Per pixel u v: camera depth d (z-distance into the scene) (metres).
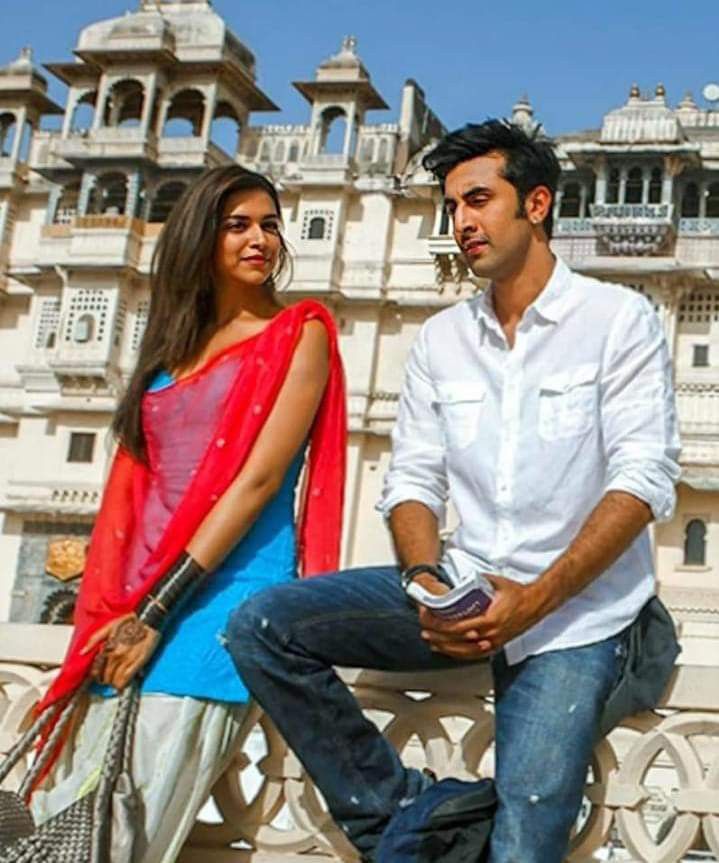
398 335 46.78
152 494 4.31
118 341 48.12
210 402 4.27
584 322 3.92
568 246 45.75
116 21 50.81
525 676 3.70
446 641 3.56
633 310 3.91
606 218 45.28
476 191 3.96
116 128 49.62
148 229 48.84
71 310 48.16
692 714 4.12
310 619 3.78
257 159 52.22
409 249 47.03
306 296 46.44
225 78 51.31
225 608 4.11
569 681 3.65
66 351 47.59
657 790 4.64
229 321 4.51
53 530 47.19
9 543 47.31
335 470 4.35
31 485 47.34
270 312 4.59
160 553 4.06
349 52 49.72
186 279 4.45
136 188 49.22
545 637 3.71
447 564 3.89
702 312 44.78
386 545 44.56
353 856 4.34
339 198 47.28
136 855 3.94
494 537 3.91
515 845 3.48
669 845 4.07
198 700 4.04
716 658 40.19
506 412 3.93
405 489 4.14
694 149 45.19
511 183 3.96
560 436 3.86
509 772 3.56
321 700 3.80
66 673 4.01
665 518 3.75
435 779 4.25
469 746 4.32
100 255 47.97
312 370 4.25
